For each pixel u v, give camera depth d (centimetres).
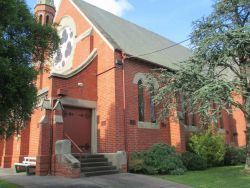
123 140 1499
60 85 1458
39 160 1317
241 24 1497
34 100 895
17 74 813
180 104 1627
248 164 1515
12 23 837
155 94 1565
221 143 1841
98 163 1397
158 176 1373
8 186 1045
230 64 1460
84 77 1578
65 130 1468
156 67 1781
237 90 1226
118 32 1914
